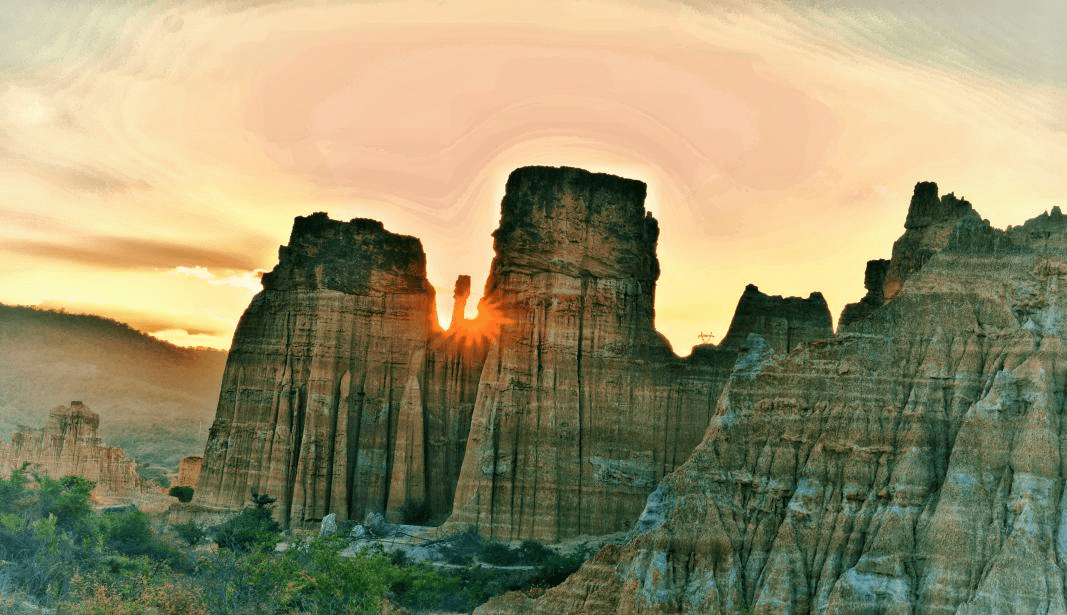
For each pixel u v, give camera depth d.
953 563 81.94
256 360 153.00
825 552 86.31
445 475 150.12
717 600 85.62
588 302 137.75
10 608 85.50
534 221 139.38
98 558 102.19
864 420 89.19
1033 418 83.81
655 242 143.88
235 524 136.50
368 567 98.31
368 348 151.88
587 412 135.50
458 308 156.62
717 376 137.50
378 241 154.88
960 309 90.31
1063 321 87.38
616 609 87.38
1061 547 80.38
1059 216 92.31
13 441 172.38
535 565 120.12
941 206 116.19
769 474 90.75
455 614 106.00
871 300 134.62
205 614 89.50
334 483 147.25
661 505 92.56
